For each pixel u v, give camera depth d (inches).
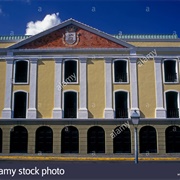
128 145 940.6
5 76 986.1
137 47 989.8
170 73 992.9
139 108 965.8
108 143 939.3
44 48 997.2
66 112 967.0
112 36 994.1
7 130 951.6
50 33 1004.6
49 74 987.3
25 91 976.3
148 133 949.8
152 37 1077.1
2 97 974.4
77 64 991.0
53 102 970.7
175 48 994.7
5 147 942.4
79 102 968.3
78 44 999.6
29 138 944.9
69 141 945.5
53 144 941.2
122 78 986.1
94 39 1002.1
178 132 948.6
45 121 952.3
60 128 949.2
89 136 949.2
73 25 1007.6
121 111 965.8
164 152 935.7
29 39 999.0
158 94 973.2
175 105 973.8
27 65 993.5
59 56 991.6
